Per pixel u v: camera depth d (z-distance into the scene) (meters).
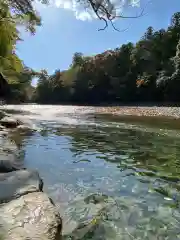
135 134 12.20
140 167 6.55
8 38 12.83
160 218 3.87
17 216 3.47
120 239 3.33
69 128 14.43
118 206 4.27
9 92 60.06
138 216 3.93
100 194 4.76
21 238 2.96
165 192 4.88
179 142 10.05
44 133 12.34
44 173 5.96
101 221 3.78
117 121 18.34
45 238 3.07
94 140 10.55
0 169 5.74
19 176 5.04
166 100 43.34
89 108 35.94
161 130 13.41
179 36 48.06
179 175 5.91
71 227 3.60
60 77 77.31
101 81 62.81
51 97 77.06
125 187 5.13
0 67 15.30
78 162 7.00
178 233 3.48
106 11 5.65
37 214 3.56
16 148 8.57
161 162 7.05
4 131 12.17
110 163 6.91
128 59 58.88
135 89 52.59
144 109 28.88
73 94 70.00
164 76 44.06
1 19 10.27
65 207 4.21
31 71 31.84
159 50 51.34
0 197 4.13
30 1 9.21
